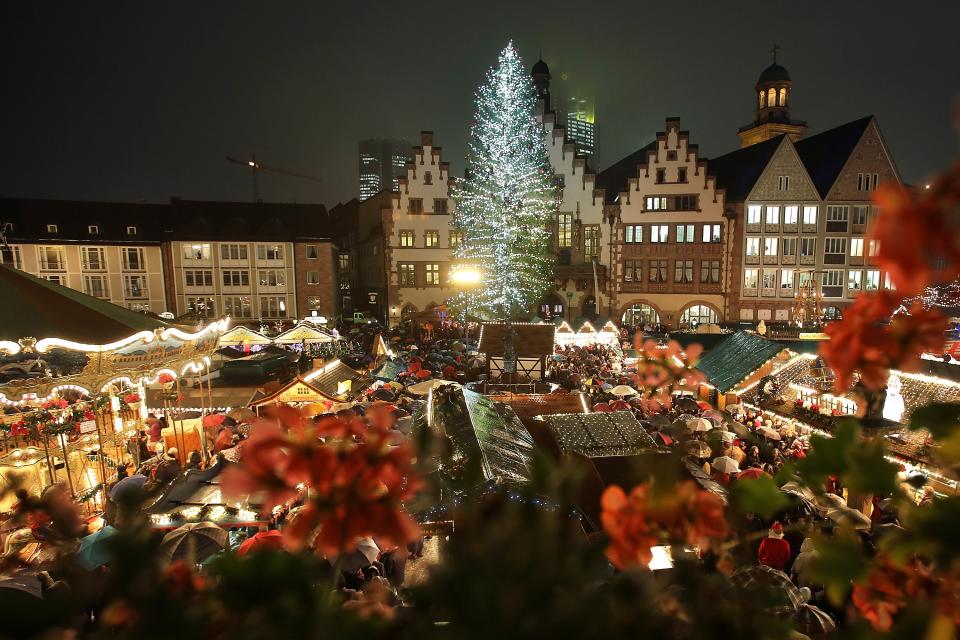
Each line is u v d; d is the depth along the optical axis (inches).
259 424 47.1
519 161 1836.9
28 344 465.1
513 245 1857.8
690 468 345.4
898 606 46.4
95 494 506.6
